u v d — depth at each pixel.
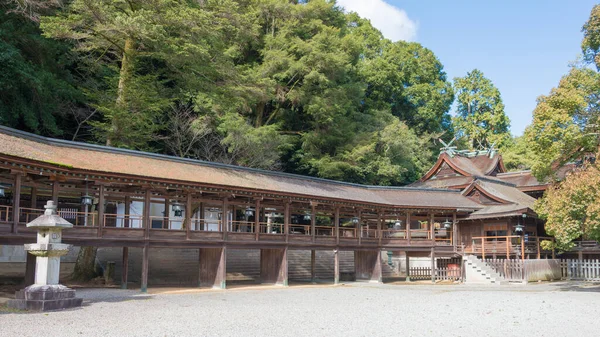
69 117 41.00
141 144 35.78
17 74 31.27
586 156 32.53
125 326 14.01
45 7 32.19
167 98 37.81
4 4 33.69
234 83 35.44
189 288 27.47
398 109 71.19
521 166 74.19
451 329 14.85
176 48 30.89
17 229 20.14
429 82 76.31
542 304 21.94
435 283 37.22
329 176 50.84
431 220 39.22
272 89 39.53
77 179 22.83
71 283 27.11
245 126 42.28
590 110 30.39
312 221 33.34
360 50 54.84
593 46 33.03
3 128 21.69
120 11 31.23
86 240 22.66
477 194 43.34
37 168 20.39
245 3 47.47
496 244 39.09
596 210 24.98
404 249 38.00
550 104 29.97
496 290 30.19
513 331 14.77
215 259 28.36
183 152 45.62
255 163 44.94
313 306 20.17
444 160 54.84
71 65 40.31
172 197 28.55
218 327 14.22
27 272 21.53
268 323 15.20
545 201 30.84
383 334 13.69
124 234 24.08
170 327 14.02
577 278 39.34
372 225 46.47
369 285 33.97
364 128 54.81
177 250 34.66
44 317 15.34
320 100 47.66
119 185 26.66
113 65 37.12
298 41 46.88
